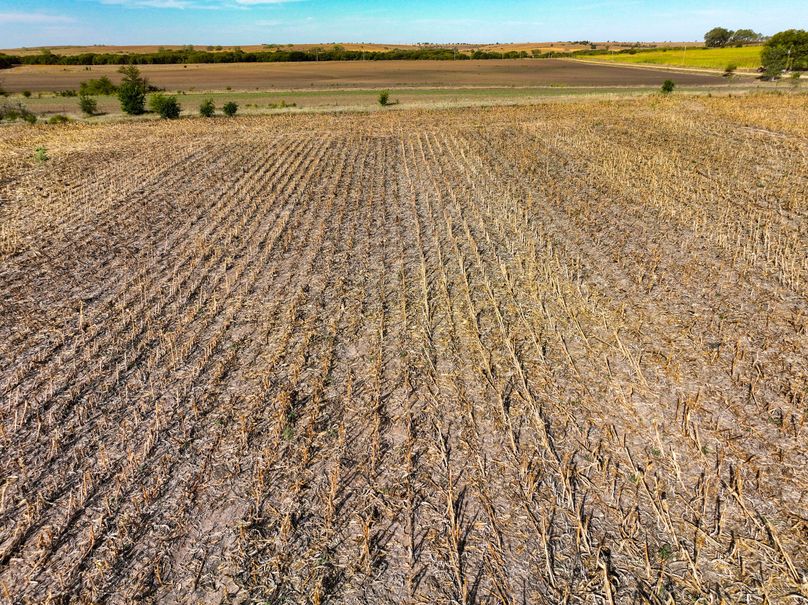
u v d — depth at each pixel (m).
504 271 12.32
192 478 6.73
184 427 7.63
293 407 8.01
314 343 9.74
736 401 7.86
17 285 12.28
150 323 10.57
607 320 10.18
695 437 7.12
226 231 15.63
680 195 17.88
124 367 9.11
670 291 11.31
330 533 5.97
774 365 8.68
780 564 5.46
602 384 8.36
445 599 5.23
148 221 16.58
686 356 9.01
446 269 12.75
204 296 11.62
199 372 8.96
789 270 12.05
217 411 7.98
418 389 8.39
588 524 6.00
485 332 9.95
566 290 11.47
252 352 9.52
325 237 15.06
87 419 7.87
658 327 9.94
